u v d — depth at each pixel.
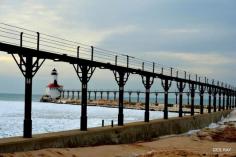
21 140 18.23
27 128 19.23
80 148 21.61
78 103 166.12
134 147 24.62
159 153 22.03
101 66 25.09
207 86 55.25
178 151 22.94
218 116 58.94
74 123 62.38
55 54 20.80
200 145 27.23
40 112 97.81
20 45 18.61
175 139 30.05
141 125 29.34
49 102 183.50
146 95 32.59
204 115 47.97
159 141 28.50
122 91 28.05
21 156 17.23
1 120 64.81
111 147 23.41
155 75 33.97
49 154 18.58
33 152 18.30
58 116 82.31
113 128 25.58
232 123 49.84
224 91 75.56
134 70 29.72
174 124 36.22
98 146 23.25
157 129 32.19
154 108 134.62
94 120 69.56
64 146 20.92
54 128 51.53
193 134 35.03
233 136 33.59
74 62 22.50
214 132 36.06
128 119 76.44
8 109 112.88
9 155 16.86
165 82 37.22
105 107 150.38
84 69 23.62
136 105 152.12
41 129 49.38
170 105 139.50
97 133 23.73
